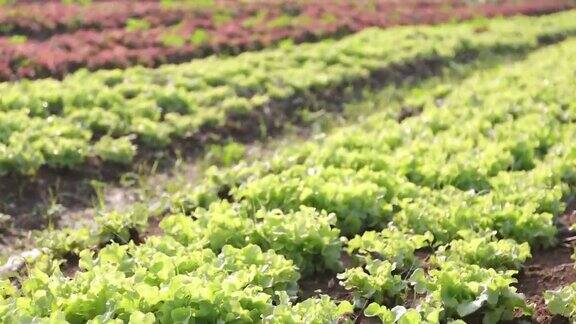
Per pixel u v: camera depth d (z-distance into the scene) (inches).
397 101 179.9
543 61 217.3
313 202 120.7
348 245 115.9
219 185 128.3
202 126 157.6
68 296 98.1
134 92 164.4
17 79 171.8
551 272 111.9
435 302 101.8
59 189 135.7
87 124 149.3
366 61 200.5
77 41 198.4
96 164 141.7
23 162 134.6
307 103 173.9
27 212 130.4
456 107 163.8
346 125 165.3
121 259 106.1
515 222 116.7
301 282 110.2
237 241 111.6
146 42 205.5
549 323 103.1
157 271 101.1
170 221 114.5
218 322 95.3
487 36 256.4
